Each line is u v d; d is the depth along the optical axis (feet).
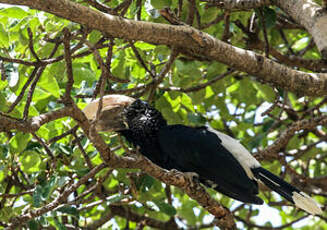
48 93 32.14
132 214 42.19
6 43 28.19
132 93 36.99
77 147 32.32
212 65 36.09
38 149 32.68
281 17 39.32
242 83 41.22
